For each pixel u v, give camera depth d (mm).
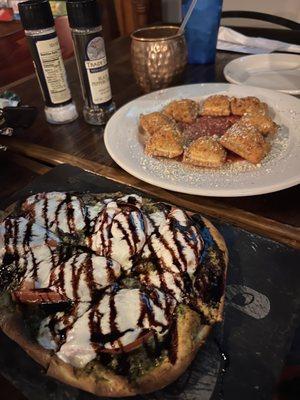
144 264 288
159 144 391
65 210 336
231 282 281
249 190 328
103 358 238
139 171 368
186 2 597
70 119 500
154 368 231
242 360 237
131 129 444
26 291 272
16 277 286
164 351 239
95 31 429
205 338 247
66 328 250
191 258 281
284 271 285
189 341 241
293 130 422
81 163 416
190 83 588
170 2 1110
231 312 263
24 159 441
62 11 974
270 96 493
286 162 369
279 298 269
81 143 454
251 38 696
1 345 256
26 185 391
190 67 642
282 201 345
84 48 437
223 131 451
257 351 241
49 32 442
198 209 348
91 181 381
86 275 277
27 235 314
